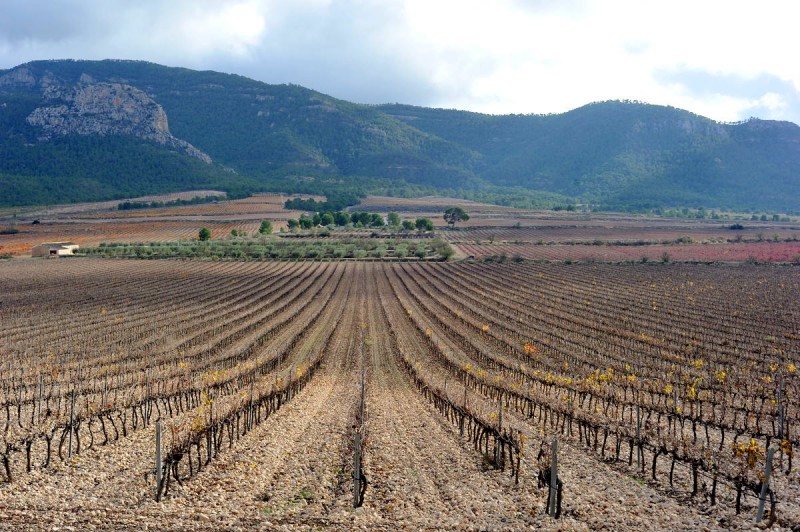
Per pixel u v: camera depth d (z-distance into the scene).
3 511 19.91
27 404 35.31
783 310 74.25
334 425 31.56
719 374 39.16
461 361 51.88
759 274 109.00
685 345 55.91
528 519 19.41
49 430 29.47
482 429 28.14
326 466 24.70
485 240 181.88
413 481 23.08
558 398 34.75
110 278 111.69
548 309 78.94
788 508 19.75
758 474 20.28
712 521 19.06
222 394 38.88
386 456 26.19
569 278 109.88
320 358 51.88
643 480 22.84
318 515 19.84
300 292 97.69
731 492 21.41
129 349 54.91
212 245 159.38
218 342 57.88
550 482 19.64
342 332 66.62
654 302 82.50
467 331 65.00
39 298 87.62
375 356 55.03
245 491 21.86
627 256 141.38
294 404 37.16
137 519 19.45
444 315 75.75
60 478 23.08
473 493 21.73
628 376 41.25
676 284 98.94
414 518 19.61
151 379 40.38
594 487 22.17
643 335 60.31
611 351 54.22
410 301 88.88
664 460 25.00
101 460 25.19
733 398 35.34
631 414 30.08
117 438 28.16
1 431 29.44
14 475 23.28
